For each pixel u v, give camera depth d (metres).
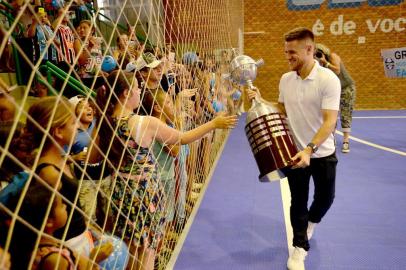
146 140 1.69
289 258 2.34
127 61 2.53
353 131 6.40
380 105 8.45
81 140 1.65
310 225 2.51
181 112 2.55
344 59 8.32
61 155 1.19
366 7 7.96
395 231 2.80
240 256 2.54
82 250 1.24
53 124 1.12
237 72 2.19
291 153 1.94
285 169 2.18
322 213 2.40
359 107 8.55
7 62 2.48
